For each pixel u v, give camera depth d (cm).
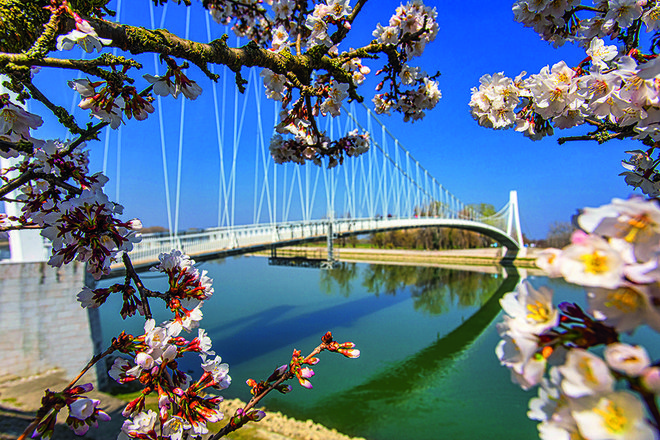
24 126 102
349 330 1717
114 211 101
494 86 156
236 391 1055
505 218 4594
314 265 1962
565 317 52
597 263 43
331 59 175
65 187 118
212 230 1468
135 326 1372
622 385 41
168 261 113
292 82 157
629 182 148
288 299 2375
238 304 2202
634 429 37
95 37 83
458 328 1809
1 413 611
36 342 758
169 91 108
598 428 39
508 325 51
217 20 285
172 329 104
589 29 161
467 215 4703
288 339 1531
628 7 142
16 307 748
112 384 826
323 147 213
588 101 122
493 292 2678
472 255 4362
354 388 1140
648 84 96
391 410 1010
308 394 1088
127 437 88
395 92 224
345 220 2577
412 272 3744
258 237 1662
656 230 42
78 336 790
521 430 925
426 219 3409
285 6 213
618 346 41
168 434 90
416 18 183
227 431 110
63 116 110
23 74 99
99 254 95
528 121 159
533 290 50
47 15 89
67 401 84
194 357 1229
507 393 1122
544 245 4288
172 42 107
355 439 859
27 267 758
